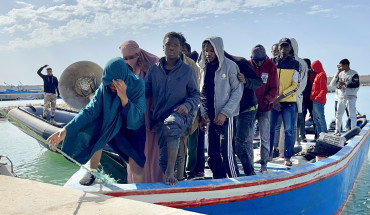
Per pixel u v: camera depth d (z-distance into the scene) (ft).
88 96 14.32
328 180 13.93
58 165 24.18
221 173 11.84
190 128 11.21
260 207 10.70
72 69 13.97
